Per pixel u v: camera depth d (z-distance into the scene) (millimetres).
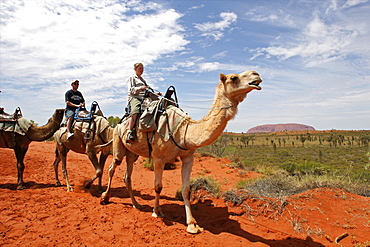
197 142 5324
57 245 4832
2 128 8914
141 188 9836
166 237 5266
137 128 6457
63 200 7547
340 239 5410
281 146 88438
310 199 7082
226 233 5484
